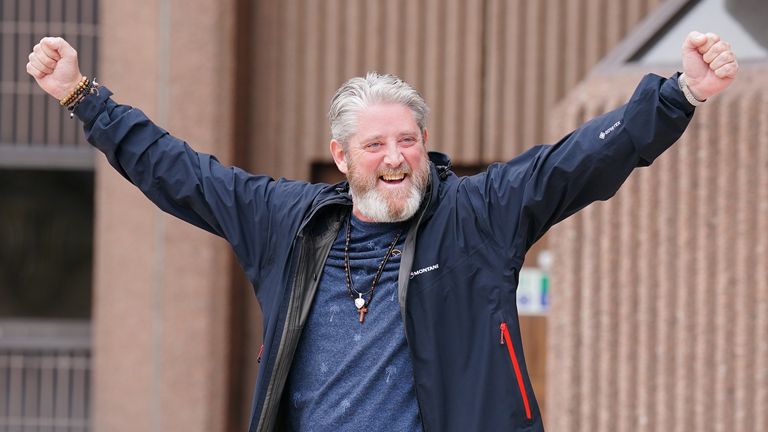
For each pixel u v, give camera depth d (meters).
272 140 18.61
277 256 8.16
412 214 7.71
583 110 13.98
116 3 17.23
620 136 7.16
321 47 18.48
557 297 14.40
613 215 13.88
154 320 17.27
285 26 18.52
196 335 17.23
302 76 18.52
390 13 18.34
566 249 14.23
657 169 13.62
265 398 7.88
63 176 22.25
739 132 13.16
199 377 17.25
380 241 7.90
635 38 14.27
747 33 13.59
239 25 17.73
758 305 13.13
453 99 18.27
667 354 13.69
